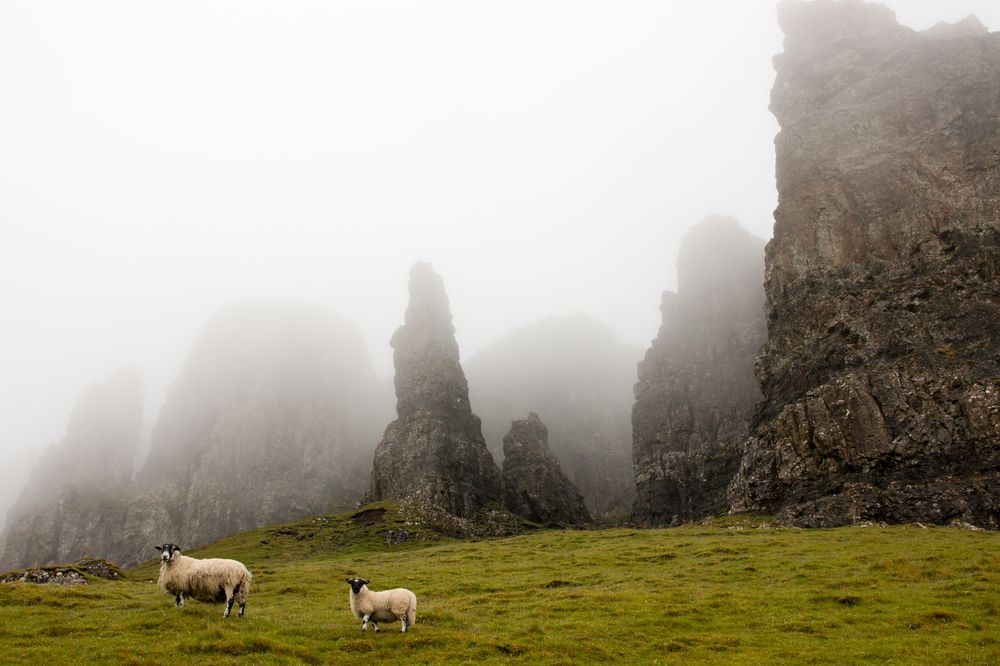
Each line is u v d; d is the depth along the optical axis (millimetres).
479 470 154875
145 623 28234
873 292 104625
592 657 25719
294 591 48312
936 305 95875
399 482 142750
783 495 94250
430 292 190125
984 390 81562
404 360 172875
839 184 121062
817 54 145625
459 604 39781
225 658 23047
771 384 114062
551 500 160375
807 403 97750
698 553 59094
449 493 139750
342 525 126562
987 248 96750
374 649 25906
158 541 195875
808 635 28812
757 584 42750
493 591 46562
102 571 68625
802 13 154125
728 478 150625
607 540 80000
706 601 36469
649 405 181875
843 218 117188
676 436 170625
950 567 42469
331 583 52531
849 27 146000
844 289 109188
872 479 84500
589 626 31375
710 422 169625
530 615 35000
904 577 40719
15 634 27266
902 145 117500
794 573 45125
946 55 123625
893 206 111875
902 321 97312
